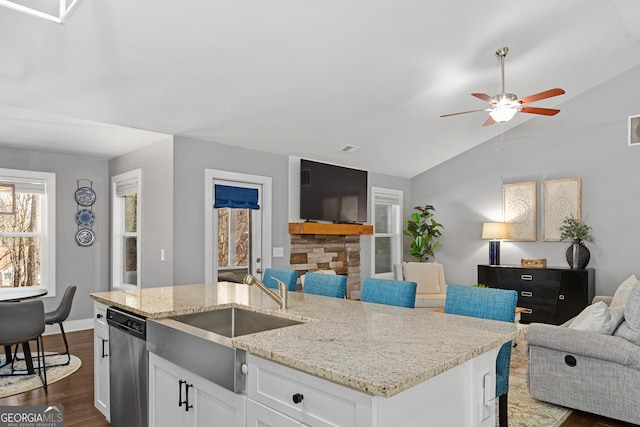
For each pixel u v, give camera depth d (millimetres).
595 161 5867
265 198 5523
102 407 2787
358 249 6676
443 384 1437
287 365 1415
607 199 5758
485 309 2408
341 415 1258
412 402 1297
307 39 3504
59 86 3453
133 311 2355
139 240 5152
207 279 4895
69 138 4664
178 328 1961
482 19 3709
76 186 5586
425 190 7598
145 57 3354
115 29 3018
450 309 2562
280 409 1451
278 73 3904
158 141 4836
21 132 4387
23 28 2854
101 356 2814
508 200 6578
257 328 2408
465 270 7086
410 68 4238
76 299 5531
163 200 4738
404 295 2678
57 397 3219
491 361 1720
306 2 3098
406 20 3508
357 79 4246
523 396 3332
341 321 2016
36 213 5336
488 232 6352
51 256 5324
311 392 1350
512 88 5184
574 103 6047
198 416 1837
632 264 5559
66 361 4078
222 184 5125
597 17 4098
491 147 6809
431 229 7070
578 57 4848
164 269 4699
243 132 4902
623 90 5672
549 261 6207
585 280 5504
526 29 4004
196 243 4820
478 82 4785
